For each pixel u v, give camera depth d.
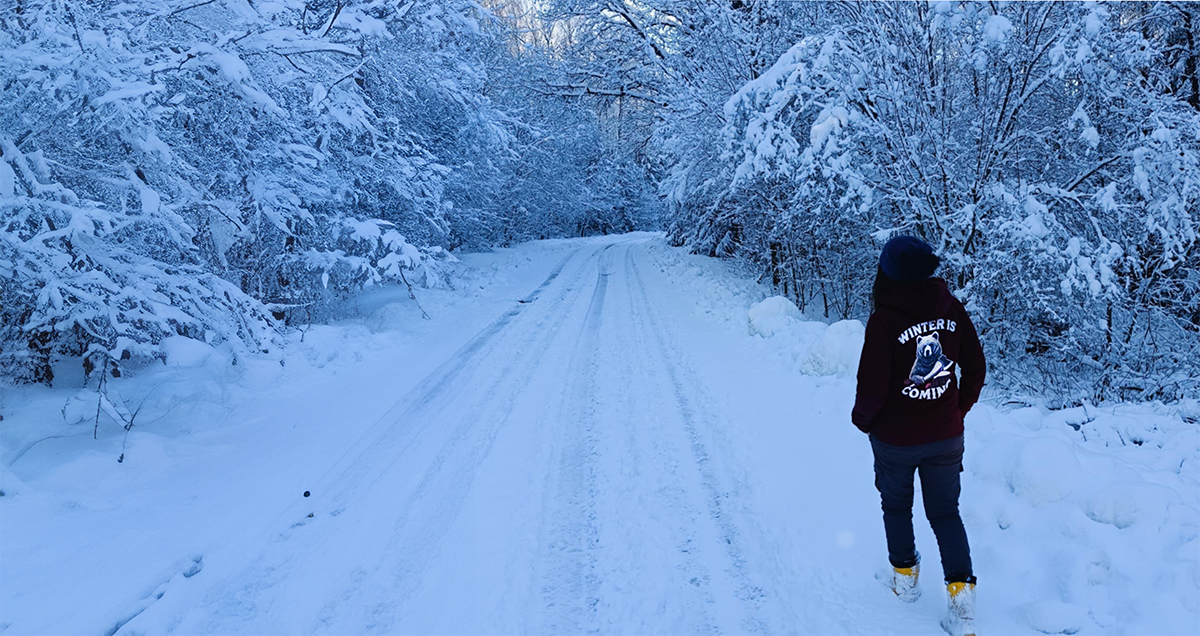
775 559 3.19
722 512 3.71
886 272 2.51
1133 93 7.40
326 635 2.81
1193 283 7.63
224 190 8.06
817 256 11.95
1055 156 8.02
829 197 8.39
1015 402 6.13
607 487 4.13
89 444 4.96
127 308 5.26
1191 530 2.65
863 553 3.12
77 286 4.95
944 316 2.43
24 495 4.18
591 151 32.38
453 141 17.02
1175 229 6.57
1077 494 3.02
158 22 6.00
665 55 17.16
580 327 9.73
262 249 8.91
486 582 3.15
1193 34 8.91
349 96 7.63
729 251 18.50
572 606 2.94
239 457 4.99
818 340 6.27
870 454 4.21
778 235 12.09
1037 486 3.10
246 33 5.61
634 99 24.36
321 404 6.40
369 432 5.46
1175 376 6.75
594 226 45.94
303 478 4.53
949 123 7.80
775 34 10.59
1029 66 6.98
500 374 7.14
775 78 7.86
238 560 3.46
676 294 12.74
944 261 7.86
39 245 4.64
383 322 10.66
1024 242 6.63
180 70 5.34
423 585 3.17
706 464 4.38
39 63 4.45
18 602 3.08
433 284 9.19
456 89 14.91
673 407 5.64
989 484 3.36
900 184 7.98
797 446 4.48
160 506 4.12
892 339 2.42
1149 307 7.68
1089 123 6.75
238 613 3.00
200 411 5.86
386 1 9.77
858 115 7.45
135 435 5.07
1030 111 7.77
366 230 8.98
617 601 2.96
